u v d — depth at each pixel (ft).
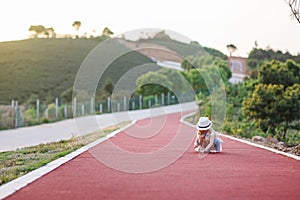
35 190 20.33
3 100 151.33
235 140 45.80
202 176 23.88
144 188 20.63
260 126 56.44
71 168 27.20
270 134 53.42
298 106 55.26
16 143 47.57
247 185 21.16
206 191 19.75
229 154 33.81
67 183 22.08
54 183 22.08
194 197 18.51
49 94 162.61
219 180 22.58
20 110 82.64
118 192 19.75
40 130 67.46
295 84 59.26
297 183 21.71
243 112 58.44
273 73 63.98
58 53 213.46
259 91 56.80
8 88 164.35
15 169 26.81
